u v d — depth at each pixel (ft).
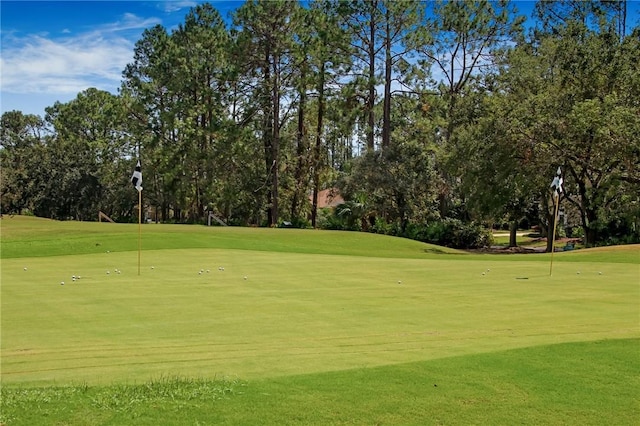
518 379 19.63
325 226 135.54
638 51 101.76
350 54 144.36
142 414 16.69
